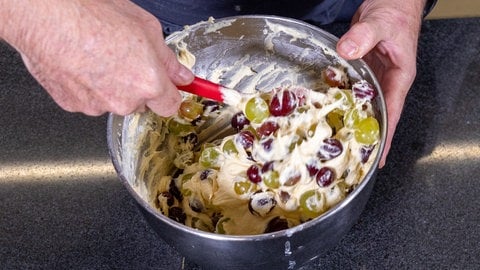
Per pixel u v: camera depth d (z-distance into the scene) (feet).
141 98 2.30
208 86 2.57
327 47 2.74
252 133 2.71
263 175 2.65
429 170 2.99
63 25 2.18
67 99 2.40
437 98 3.17
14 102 3.27
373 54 2.97
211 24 2.73
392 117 2.86
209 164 2.75
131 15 2.29
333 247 2.69
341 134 2.65
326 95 2.66
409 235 2.84
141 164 2.76
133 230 2.90
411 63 2.91
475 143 3.05
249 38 2.81
